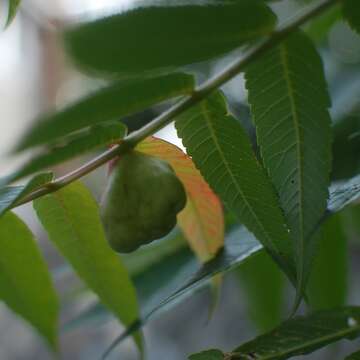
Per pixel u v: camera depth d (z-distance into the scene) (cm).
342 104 55
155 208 33
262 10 26
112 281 38
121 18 23
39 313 39
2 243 38
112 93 25
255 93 30
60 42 22
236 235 38
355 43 58
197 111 32
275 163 31
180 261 50
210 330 111
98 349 116
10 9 30
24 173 27
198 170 33
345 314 33
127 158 33
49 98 100
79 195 36
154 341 115
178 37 24
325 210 31
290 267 32
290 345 33
